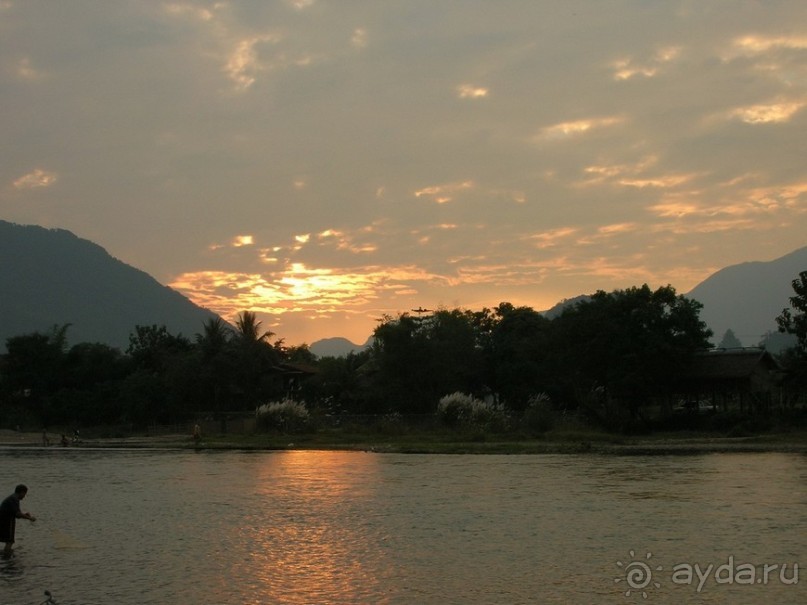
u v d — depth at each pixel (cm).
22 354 11706
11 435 9819
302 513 3288
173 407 10531
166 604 1972
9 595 2064
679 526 2817
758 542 2516
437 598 1984
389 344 9625
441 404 8206
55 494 4016
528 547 2531
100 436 10006
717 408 9544
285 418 8512
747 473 4441
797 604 1903
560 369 9194
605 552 2436
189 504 3594
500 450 6419
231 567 2333
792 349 9506
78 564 2398
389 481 4381
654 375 8112
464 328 10219
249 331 11300
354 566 2322
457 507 3375
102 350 12419
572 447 6425
